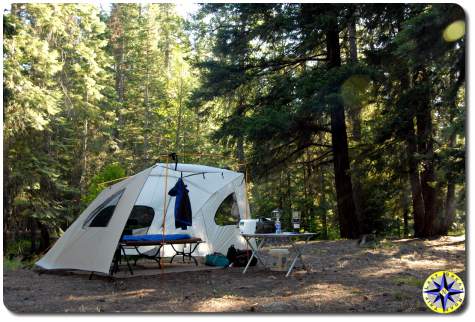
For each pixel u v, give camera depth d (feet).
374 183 45.85
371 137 44.42
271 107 42.86
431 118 39.63
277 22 41.52
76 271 26.27
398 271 24.07
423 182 42.63
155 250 31.50
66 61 68.08
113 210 25.41
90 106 67.00
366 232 47.91
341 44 48.47
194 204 31.94
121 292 20.20
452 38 23.15
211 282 22.47
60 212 61.21
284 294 18.99
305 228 61.36
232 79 46.44
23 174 54.29
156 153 81.00
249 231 25.54
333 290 19.48
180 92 79.92
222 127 46.11
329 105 37.52
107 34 89.35
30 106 50.52
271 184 61.26
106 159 72.13
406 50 24.13
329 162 48.83
